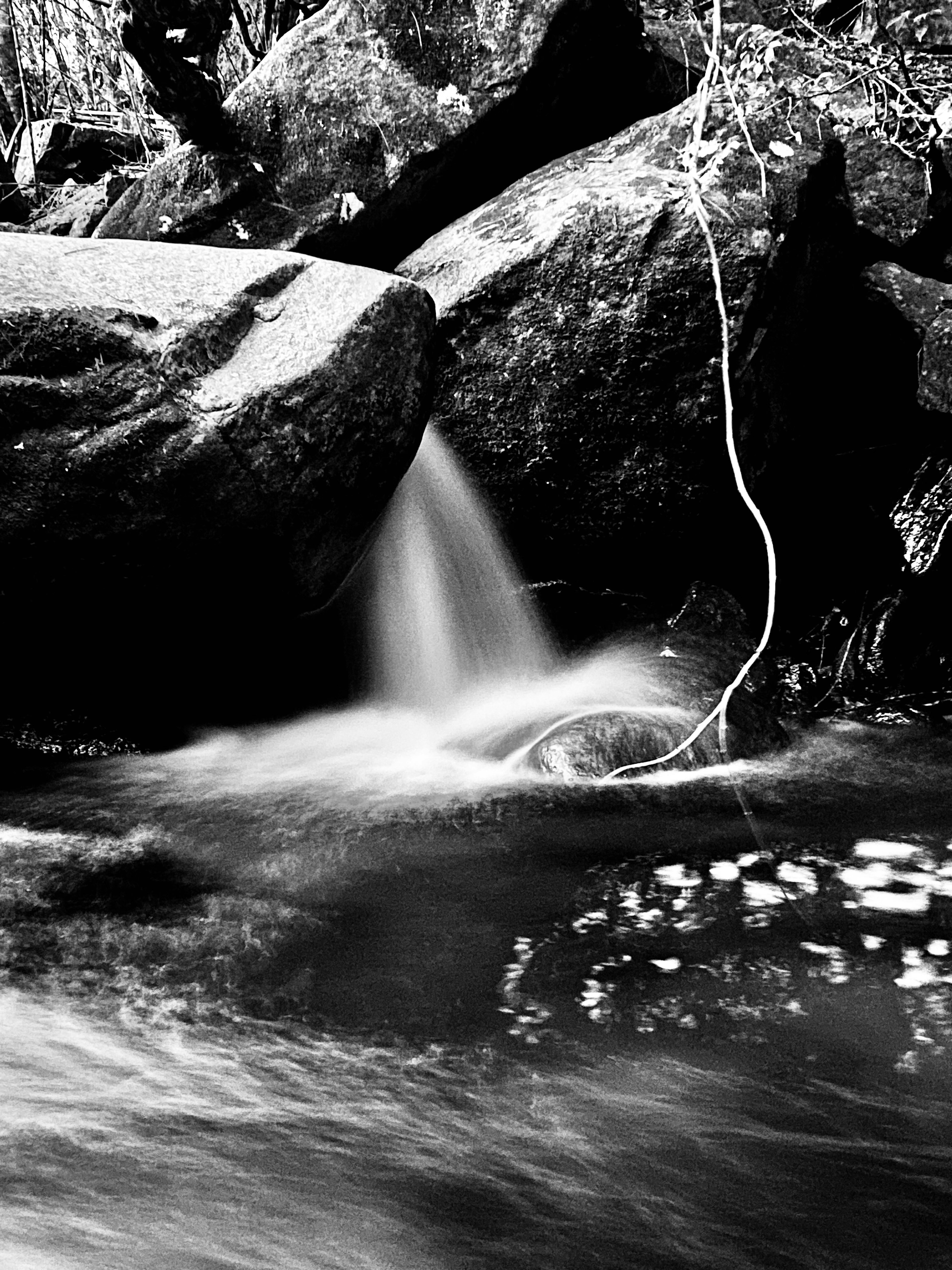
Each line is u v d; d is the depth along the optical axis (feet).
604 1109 8.32
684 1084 8.64
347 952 10.78
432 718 18.56
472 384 18.98
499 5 20.48
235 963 10.56
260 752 17.31
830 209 19.93
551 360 18.58
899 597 20.68
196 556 15.26
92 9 32.81
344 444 15.56
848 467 21.63
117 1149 7.72
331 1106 8.31
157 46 19.56
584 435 18.93
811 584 21.58
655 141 19.93
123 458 14.47
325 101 20.81
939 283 21.53
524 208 19.54
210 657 16.90
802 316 19.98
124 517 14.70
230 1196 7.27
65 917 11.46
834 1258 6.87
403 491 18.45
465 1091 8.53
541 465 19.22
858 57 22.35
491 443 19.21
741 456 19.22
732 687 13.87
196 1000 9.87
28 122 31.83
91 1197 7.21
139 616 15.72
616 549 19.86
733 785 15.60
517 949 10.85
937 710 19.51
